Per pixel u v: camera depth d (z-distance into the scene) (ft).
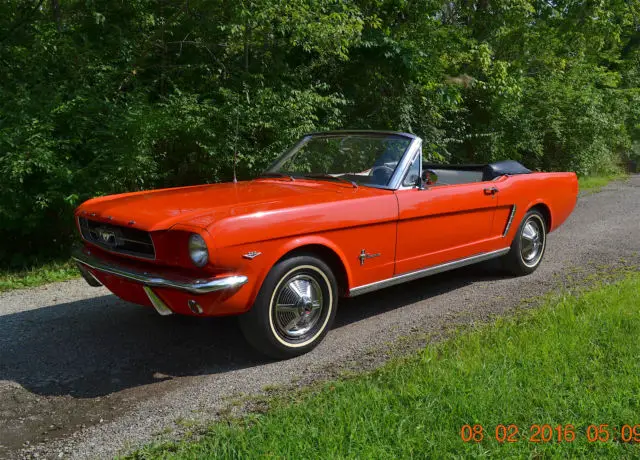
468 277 19.84
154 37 31.04
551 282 18.86
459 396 9.72
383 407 9.54
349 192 14.05
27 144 21.77
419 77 37.50
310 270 12.84
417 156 15.31
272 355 12.59
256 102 29.12
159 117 25.16
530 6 49.44
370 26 36.35
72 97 24.93
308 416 9.39
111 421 10.08
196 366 12.48
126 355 13.10
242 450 8.50
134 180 24.43
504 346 12.10
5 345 13.74
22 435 9.64
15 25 30.50
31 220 21.77
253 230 11.52
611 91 64.28
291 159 16.89
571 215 33.42
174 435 9.53
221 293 11.30
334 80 37.32
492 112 48.16
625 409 9.26
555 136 54.85
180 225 11.26
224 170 29.55
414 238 15.15
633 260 21.40
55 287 19.21
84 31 31.76
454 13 48.88
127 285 12.24
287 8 29.07
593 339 12.24
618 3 61.21
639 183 52.85
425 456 8.21
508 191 18.26
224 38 32.76
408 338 13.89
